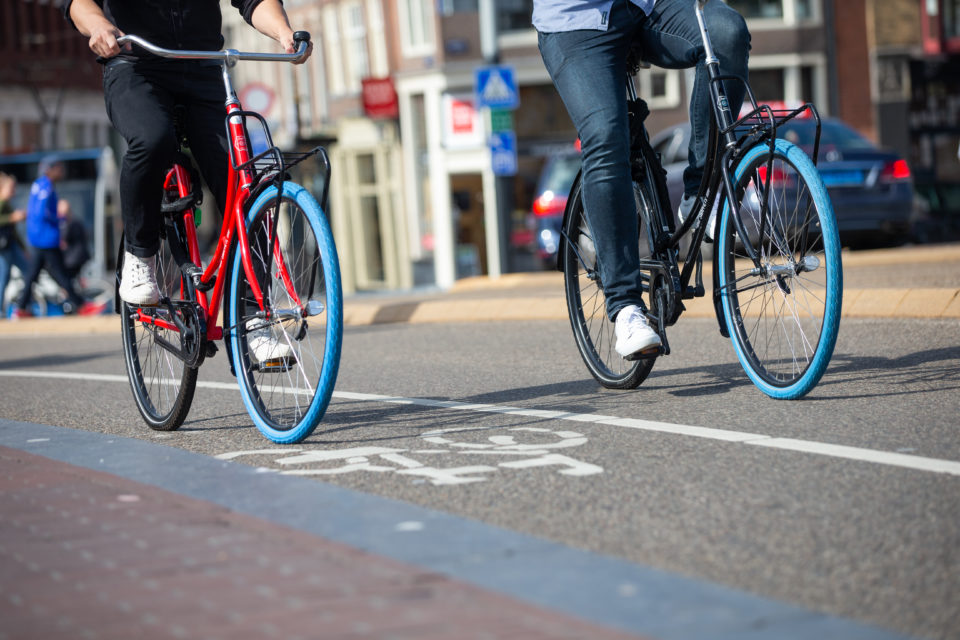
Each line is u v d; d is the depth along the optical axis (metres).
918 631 4.53
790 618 4.52
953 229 48.00
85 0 9.16
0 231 34.31
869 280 18.59
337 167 67.94
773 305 8.95
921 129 61.34
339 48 67.81
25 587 5.27
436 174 60.53
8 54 86.50
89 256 39.41
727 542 5.68
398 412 9.86
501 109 34.47
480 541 5.64
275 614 4.73
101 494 6.94
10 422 10.04
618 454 7.64
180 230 9.52
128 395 12.38
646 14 9.28
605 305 9.54
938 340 11.59
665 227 9.48
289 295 8.48
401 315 20.00
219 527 6.07
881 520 5.89
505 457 7.75
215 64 9.61
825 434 7.78
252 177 8.83
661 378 10.67
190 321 9.27
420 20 60.66
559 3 9.37
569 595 4.82
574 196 10.37
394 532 5.84
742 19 9.00
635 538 5.82
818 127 8.38
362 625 4.56
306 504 6.45
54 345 21.53
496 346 14.57
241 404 10.99
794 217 8.59
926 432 7.66
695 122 9.21
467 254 60.44
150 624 4.73
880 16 60.28
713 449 7.59
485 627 4.47
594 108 9.23
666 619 4.52
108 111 9.55
